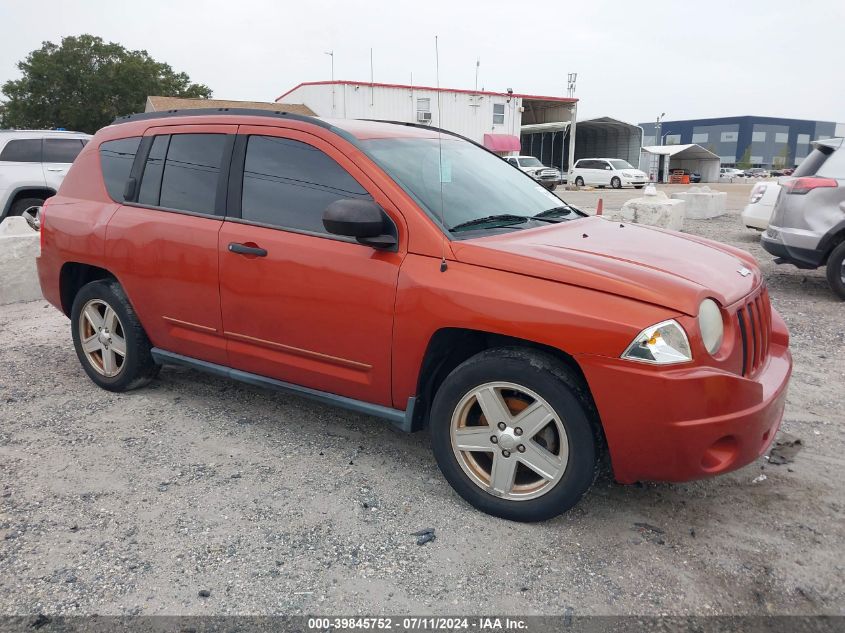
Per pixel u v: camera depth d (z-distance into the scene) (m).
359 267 3.26
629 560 2.80
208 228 3.81
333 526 3.04
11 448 3.82
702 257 3.38
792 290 7.93
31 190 11.22
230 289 3.72
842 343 5.74
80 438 3.95
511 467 3.02
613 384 2.70
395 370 3.25
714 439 2.70
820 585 2.64
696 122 117.81
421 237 3.16
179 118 4.17
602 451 2.91
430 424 3.21
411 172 3.46
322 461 3.67
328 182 3.46
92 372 4.68
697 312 2.71
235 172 3.79
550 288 2.84
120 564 2.78
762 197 11.15
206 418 4.23
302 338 3.52
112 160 4.46
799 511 3.15
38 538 2.96
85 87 41.81
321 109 33.53
